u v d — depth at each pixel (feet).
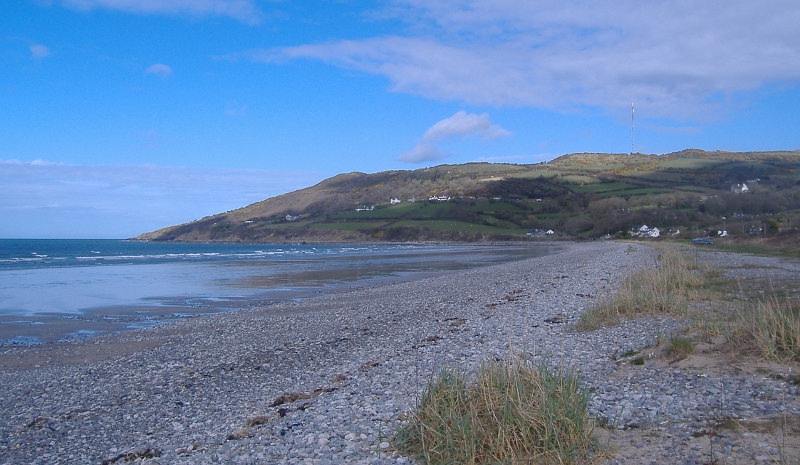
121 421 33.81
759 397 25.39
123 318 79.82
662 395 27.04
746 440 20.47
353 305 82.33
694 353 32.32
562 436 20.66
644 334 40.81
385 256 245.04
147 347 57.88
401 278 135.03
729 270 89.04
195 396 38.55
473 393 22.66
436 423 21.79
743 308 43.16
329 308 81.00
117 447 29.04
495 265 171.63
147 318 79.61
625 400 26.66
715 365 30.32
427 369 36.91
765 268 92.22
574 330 46.29
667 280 63.10
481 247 351.46
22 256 266.36
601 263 132.46
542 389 21.61
